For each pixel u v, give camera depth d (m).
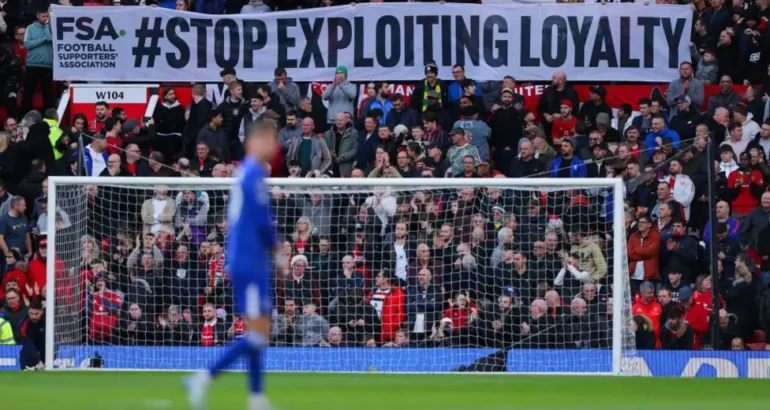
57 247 57.53
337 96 72.25
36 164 68.69
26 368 55.78
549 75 74.25
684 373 54.41
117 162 66.25
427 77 71.69
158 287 59.84
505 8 74.12
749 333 58.72
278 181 55.59
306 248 58.84
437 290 58.34
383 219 59.53
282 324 57.56
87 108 75.00
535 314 58.00
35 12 81.50
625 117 72.19
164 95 74.38
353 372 52.81
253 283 27.89
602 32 74.19
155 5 80.06
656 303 57.91
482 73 74.25
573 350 54.81
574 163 66.06
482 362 54.97
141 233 60.69
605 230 61.50
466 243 59.62
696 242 60.62
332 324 57.88
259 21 75.00
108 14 75.19
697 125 69.00
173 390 38.50
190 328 59.38
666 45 74.38
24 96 77.50
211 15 75.19
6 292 57.28
